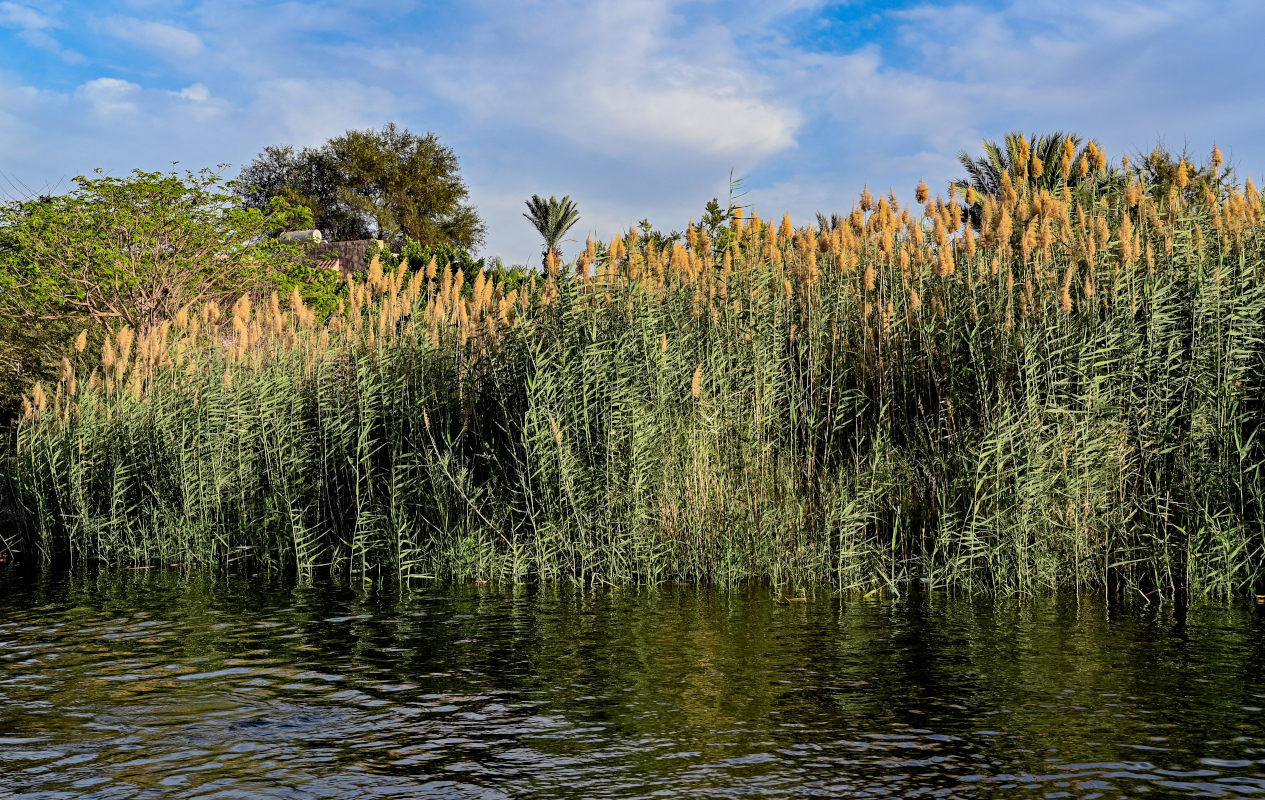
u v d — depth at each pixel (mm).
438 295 12859
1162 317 9758
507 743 5195
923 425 10625
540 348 11023
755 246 12836
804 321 11977
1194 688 6027
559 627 8055
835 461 10883
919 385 11117
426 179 65188
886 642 7355
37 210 23922
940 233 12023
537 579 10539
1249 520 9117
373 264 12664
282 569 11586
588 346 10555
